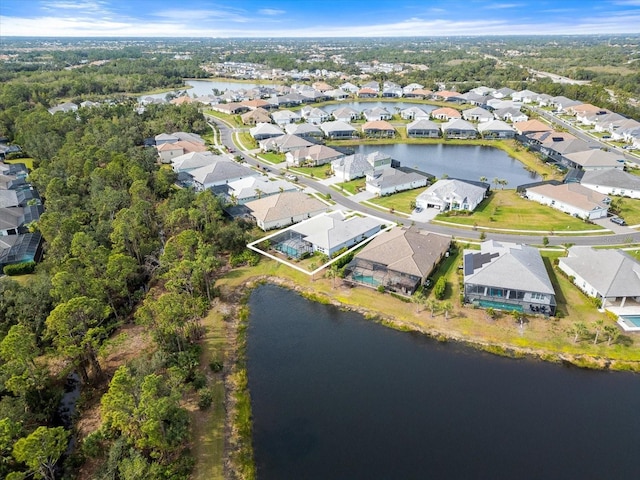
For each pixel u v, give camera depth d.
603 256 70.25
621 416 48.25
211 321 65.62
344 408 49.59
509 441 45.03
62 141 138.50
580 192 100.75
